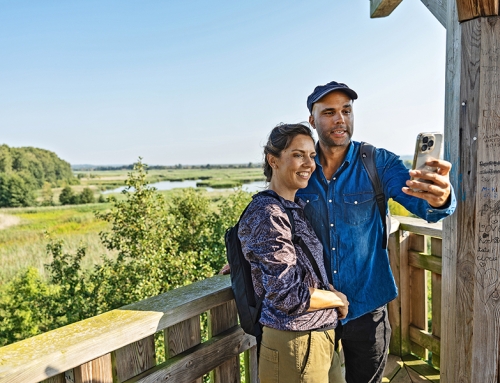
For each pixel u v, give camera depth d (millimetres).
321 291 1221
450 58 1463
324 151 1561
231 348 1531
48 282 8820
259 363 1334
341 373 1465
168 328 1323
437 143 1150
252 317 1291
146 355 1255
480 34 1309
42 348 997
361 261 1521
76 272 7750
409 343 2496
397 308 2461
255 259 1203
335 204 1527
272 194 1271
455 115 1428
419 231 2258
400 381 2227
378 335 1603
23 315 10008
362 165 1526
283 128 1299
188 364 1351
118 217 7340
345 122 1481
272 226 1161
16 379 902
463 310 1449
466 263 1424
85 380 1081
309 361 1223
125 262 7246
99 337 1066
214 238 8133
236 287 1319
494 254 1375
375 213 1527
